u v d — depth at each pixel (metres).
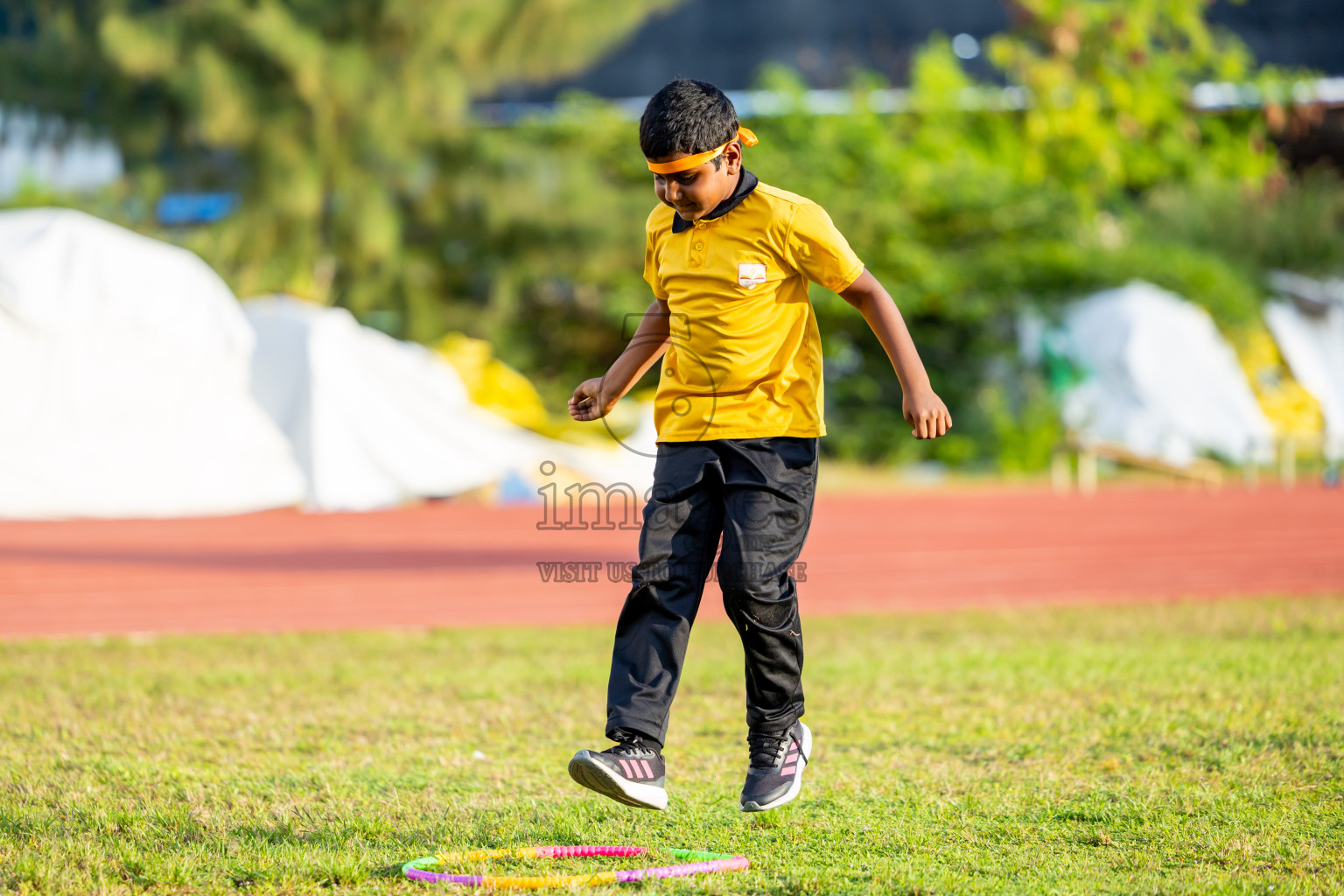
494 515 48.50
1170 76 68.50
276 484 49.16
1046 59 67.19
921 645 21.38
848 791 12.04
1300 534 43.09
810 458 10.30
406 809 11.43
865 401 70.50
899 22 95.19
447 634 23.25
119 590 30.06
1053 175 79.75
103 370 47.25
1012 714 15.44
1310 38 93.62
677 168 9.94
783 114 75.94
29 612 26.81
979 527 45.91
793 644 10.24
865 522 47.56
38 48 66.50
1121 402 70.12
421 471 51.41
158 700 16.61
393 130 69.00
